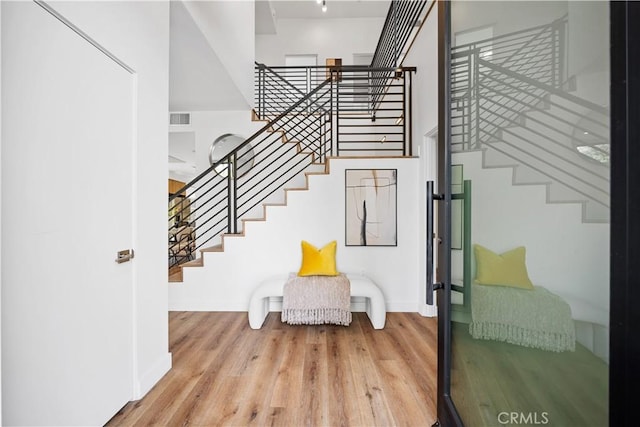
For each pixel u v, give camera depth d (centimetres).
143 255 190
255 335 282
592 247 73
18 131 115
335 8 685
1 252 109
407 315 339
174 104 444
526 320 97
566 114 80
